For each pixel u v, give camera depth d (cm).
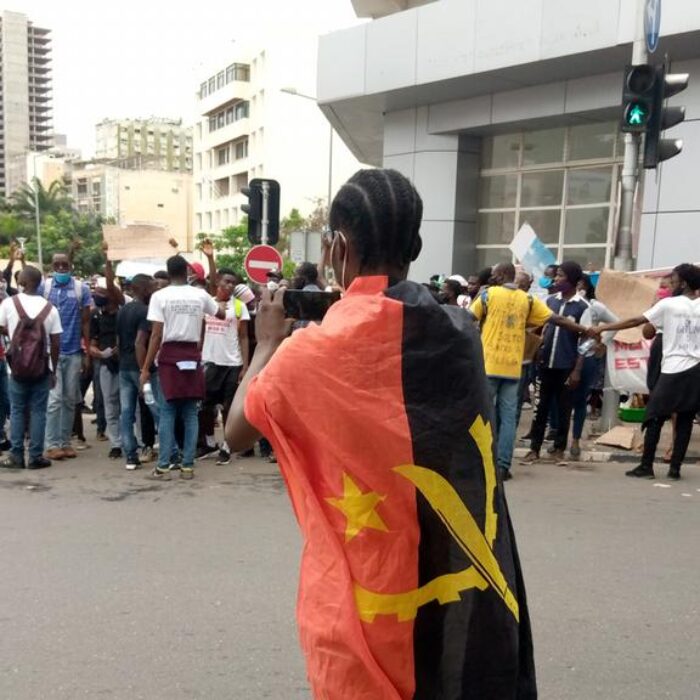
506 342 639
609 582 434
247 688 320
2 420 774
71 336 747
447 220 1456
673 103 1105
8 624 377
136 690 318
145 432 755
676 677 332
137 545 491
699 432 890
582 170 1331
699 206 1093
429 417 141
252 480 670
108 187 10906
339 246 152
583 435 862
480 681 143
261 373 146
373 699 140
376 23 1360
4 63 15700
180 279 665
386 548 141
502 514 155
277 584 427
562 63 1152
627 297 812
